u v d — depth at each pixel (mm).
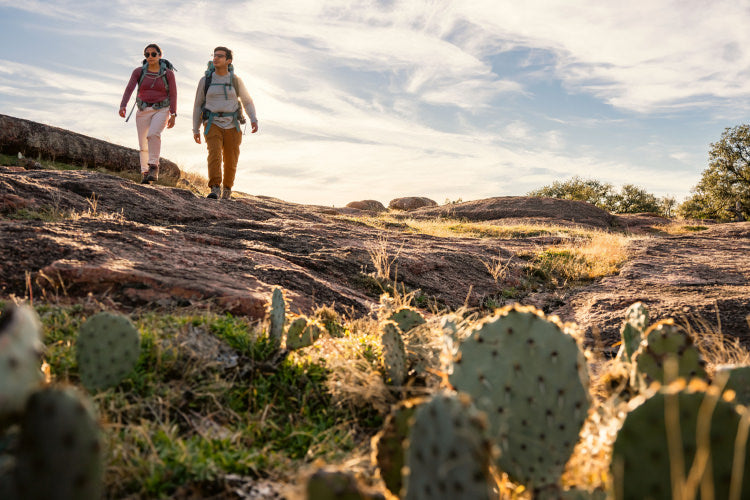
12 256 3873
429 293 6242
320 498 1244
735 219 40312
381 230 10305
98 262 3928
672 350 2199
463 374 1837
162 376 2584
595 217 26672
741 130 40781
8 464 1257
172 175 14336
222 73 9812
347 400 2748
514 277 7707
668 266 8680
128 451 1953
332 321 4066
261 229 7832
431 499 1112
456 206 28812
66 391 1146
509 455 1736
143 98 10281
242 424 2404
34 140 11758
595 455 1952
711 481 1327
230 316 3541
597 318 5473
